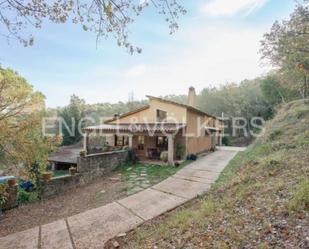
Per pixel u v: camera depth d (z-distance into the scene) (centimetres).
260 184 679
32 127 925
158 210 820
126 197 1004
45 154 1011
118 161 1712
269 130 1736
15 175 970
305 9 1230
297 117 1669
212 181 1152
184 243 465
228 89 5019
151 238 556
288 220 429
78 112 3322
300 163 786
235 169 1215
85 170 1348
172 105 2022
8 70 855
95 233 676
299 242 356
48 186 1105
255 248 372
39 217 861
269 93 3616
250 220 476
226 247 396
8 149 907
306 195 483
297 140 1157
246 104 4331
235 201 616
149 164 1773
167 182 1202
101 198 1031
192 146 2114
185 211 688
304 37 1276
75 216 823
